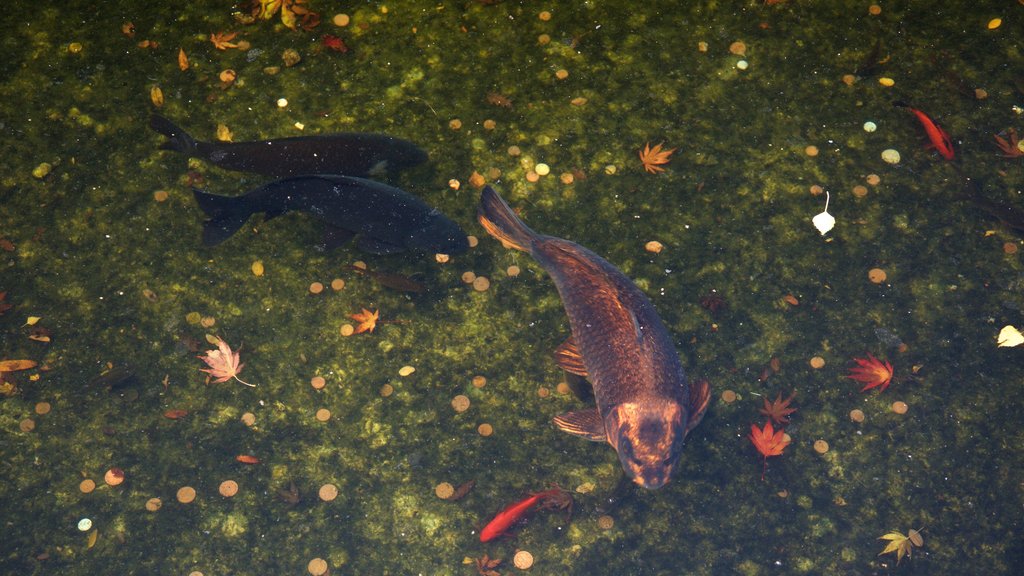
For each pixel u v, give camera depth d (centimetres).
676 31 279
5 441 251
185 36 276
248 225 264
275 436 253
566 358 251
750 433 254
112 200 265
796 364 258
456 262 263
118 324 258
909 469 253
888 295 262
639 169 269
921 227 265
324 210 256
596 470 253
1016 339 258
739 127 272
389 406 255
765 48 278
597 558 249
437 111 272
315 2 279
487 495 251
